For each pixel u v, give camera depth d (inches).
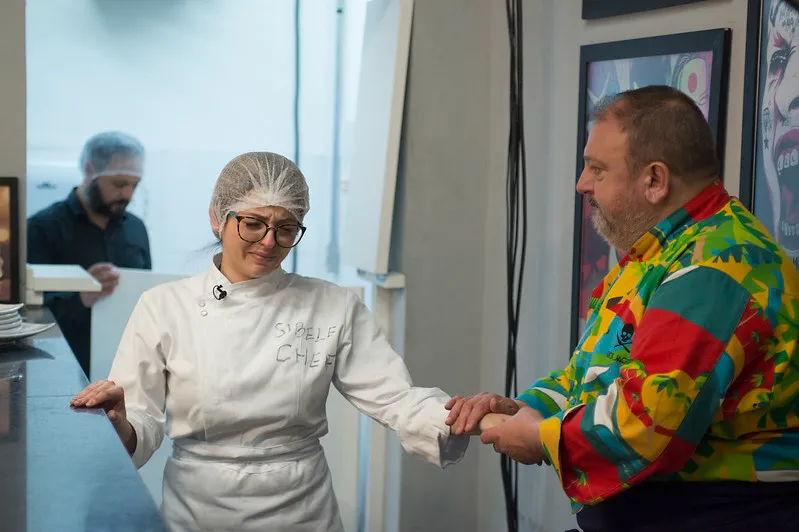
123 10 147.0
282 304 74.8
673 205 61.1
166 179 150.6
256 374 72.1
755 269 56.4
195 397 71.9
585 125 99.5
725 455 58.7
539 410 71.1
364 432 133.1
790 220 72.2
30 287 108.5
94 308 132.3
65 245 139.6
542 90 109.7
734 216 59.8
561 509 105.3
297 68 152.4
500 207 120.3
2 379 72.4
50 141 145.8
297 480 73.4
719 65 80.7
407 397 74.5
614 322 62.0
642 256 62.6
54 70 145.4
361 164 127.3
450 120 119.9
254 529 72.3
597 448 57.4
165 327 72.7
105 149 139.3
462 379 124.6
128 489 47.1
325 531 75.3
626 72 92.8
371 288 132.6
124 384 71.5
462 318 123.6
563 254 105.1
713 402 55.0
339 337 75.4
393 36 116.9
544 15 109.0
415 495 122.3
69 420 60.1
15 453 52.7
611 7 95.0
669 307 56.0
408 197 118.7
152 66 148.9
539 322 110.8
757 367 56.6
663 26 89.4
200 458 73.1
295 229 73.3
